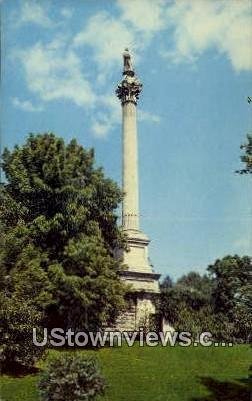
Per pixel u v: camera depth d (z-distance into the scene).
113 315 42.78
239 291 28.12
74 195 41.03
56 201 40.81
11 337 30.64
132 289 41.50
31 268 34.41
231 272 28.69
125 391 29.44
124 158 55.56
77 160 42.16
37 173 41.56
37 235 38.97
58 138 42.41
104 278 38.16
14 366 32.03
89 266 38.31
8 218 40.19
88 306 38.12
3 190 41.25
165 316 48.75
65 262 38.81
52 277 37.12
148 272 50.91
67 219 39.66
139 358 36.12
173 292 63.34
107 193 43.47
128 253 51.81
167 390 30.20
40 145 41.88
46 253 38.22
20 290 32.75
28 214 41.00
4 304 30.73
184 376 32.91
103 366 33.41
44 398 24.28
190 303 62.19
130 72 57.62
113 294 38.81
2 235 35.06
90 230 40.41
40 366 32.50
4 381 29.61
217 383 32.00
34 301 33.97
